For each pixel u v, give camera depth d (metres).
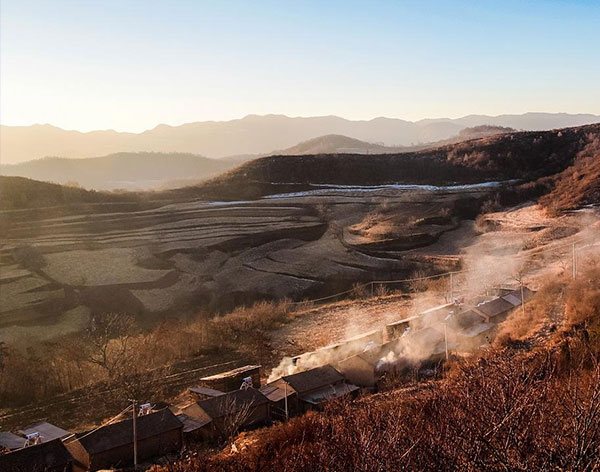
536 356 15.87
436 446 7.99
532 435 7.86
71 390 32.59
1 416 29.41
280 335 43.19
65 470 20.16
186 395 30.50
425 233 86.31
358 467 8.16
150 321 62.41
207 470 14.02
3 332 59.00
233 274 76.50
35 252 80.00
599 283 33.41
